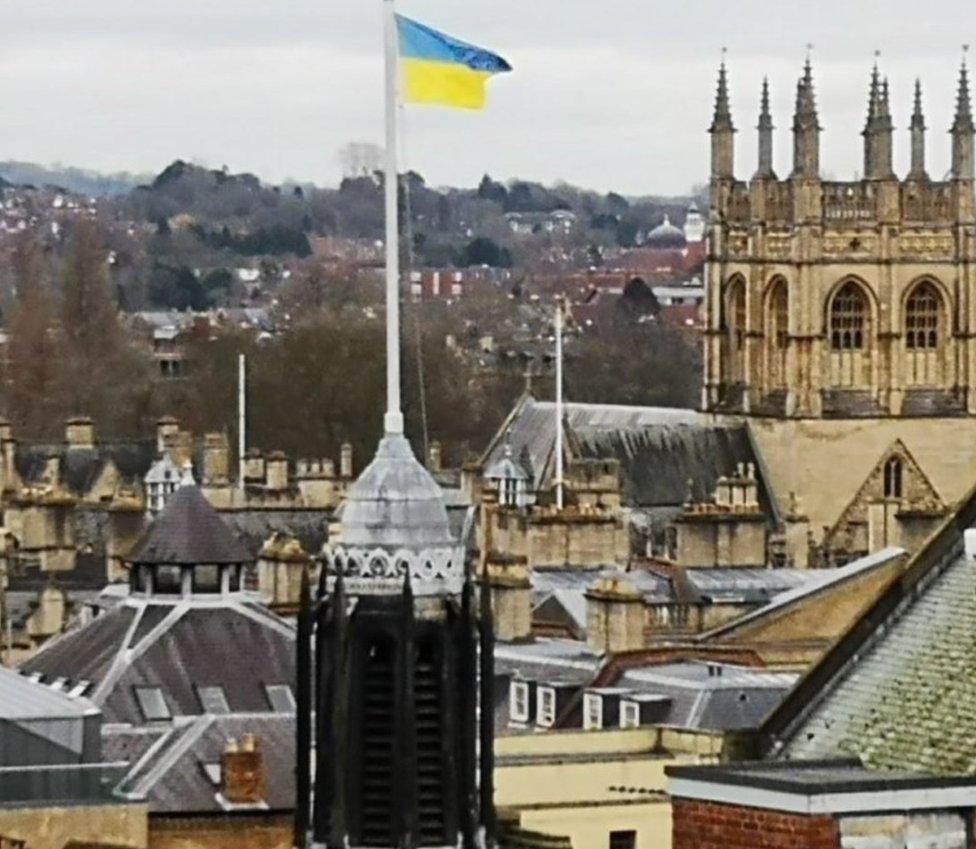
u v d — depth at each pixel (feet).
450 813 532.32
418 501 534.78
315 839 531.91
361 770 530.68
